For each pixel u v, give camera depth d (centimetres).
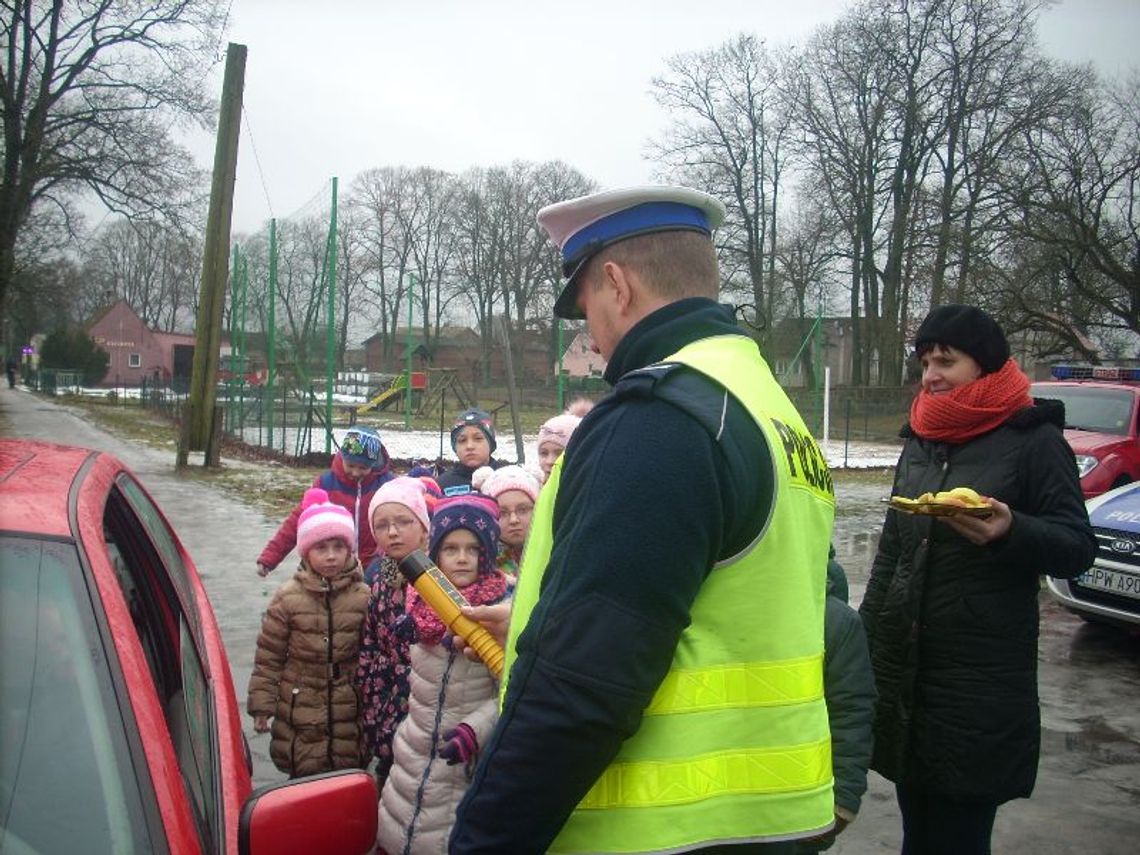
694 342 161
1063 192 2580
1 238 2897
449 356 7100
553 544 150
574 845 142
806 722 148
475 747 282
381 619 354
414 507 354
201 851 143
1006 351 272
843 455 2473
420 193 6344
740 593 145
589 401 561
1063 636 723
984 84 3359
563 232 174
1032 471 262
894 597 272
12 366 6481
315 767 365
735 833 143
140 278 7988
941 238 3188
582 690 131
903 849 284
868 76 3712
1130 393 1180
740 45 4041
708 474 137
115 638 158
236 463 1703
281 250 1947
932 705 263
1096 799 434
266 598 732
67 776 141
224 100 1620
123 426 2844
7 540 164
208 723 213
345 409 4150
